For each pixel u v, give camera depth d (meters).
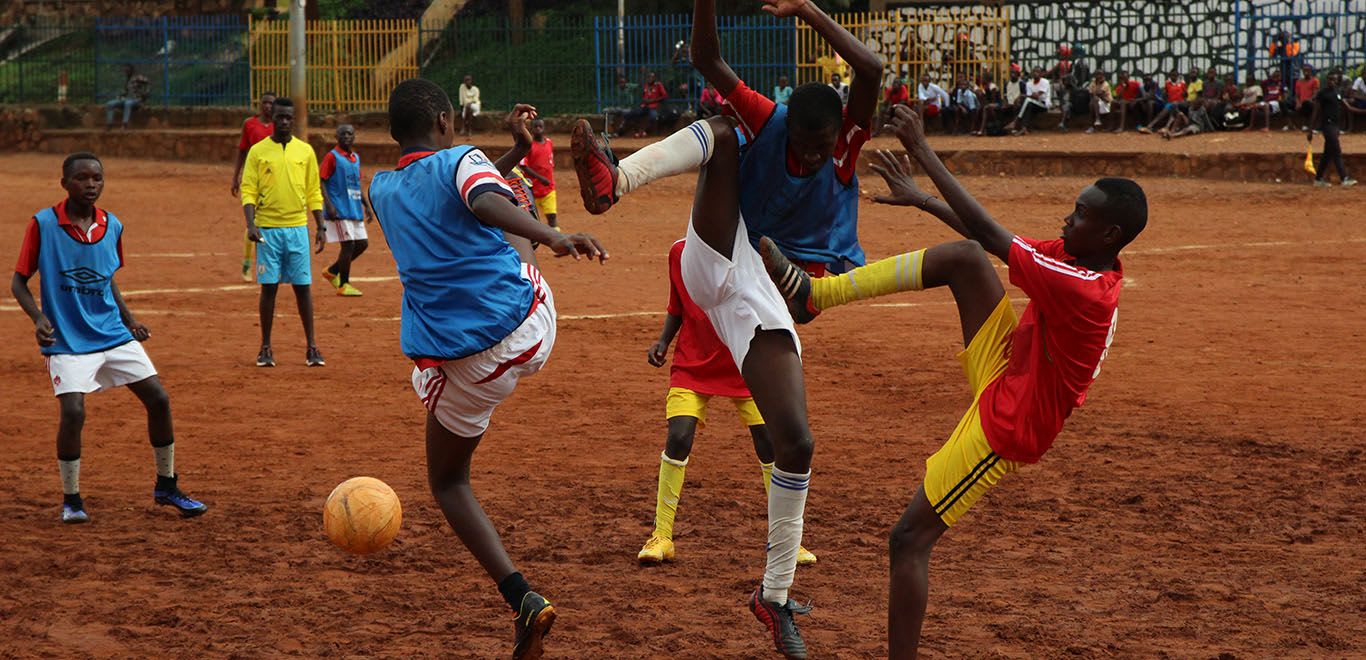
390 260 21.09
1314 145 30.20
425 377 5.15
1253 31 35.59
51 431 9.88
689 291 5.21
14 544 6.96
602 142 4.71
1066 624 5.70
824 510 7.67
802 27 36.25
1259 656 5.33
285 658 5.30
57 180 33.50
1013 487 8.15
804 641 5.52
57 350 7.32
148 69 41.25
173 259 20.88
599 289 17.83
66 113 39.28
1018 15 38.62
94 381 7.36
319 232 12.74
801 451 5.04
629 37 38.56
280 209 12.20
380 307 16.28
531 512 7.61
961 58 36.06
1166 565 6.59
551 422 10.17
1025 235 23.67
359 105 39.53
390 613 5.89
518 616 5.10
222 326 14.78
